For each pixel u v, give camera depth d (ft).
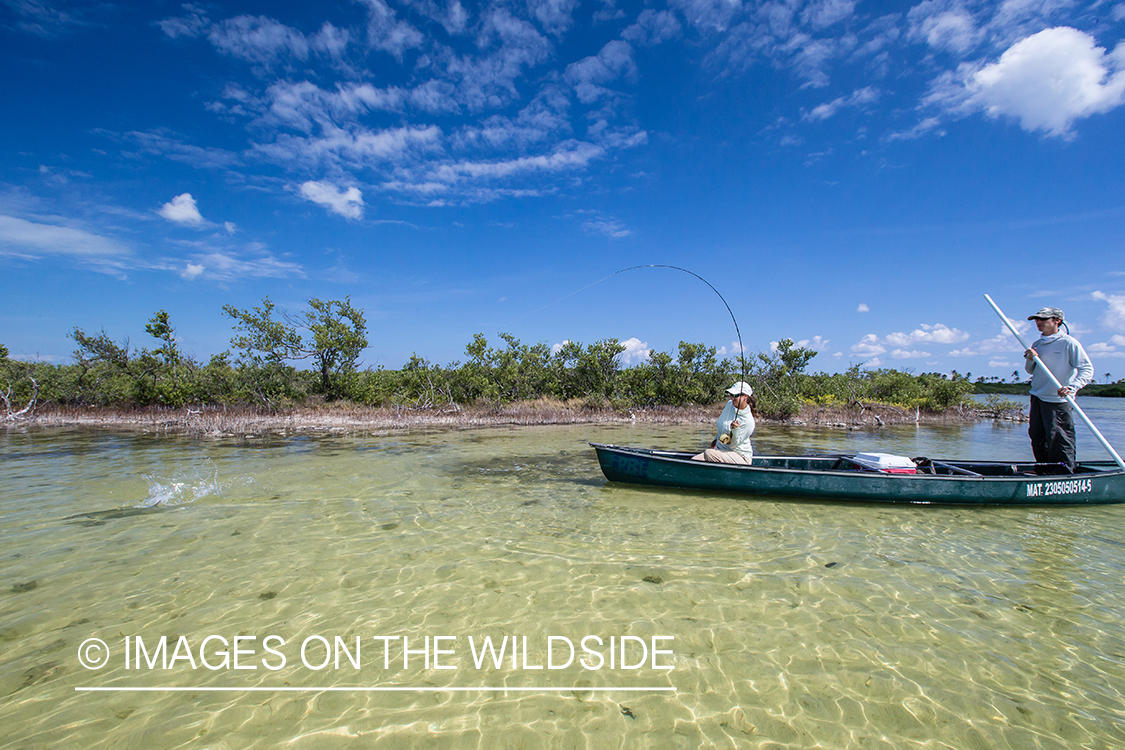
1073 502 24.38
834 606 14.24
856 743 9.34
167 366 70.49
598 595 14.85
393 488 27.73
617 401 74.84
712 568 16.84
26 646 12.23
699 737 9.46
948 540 19.58
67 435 50.16
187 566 16.81
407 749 9.19
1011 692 10.73
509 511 23.34
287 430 55.72
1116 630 13.08
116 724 9.79
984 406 82.23
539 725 9.78
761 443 48.01
